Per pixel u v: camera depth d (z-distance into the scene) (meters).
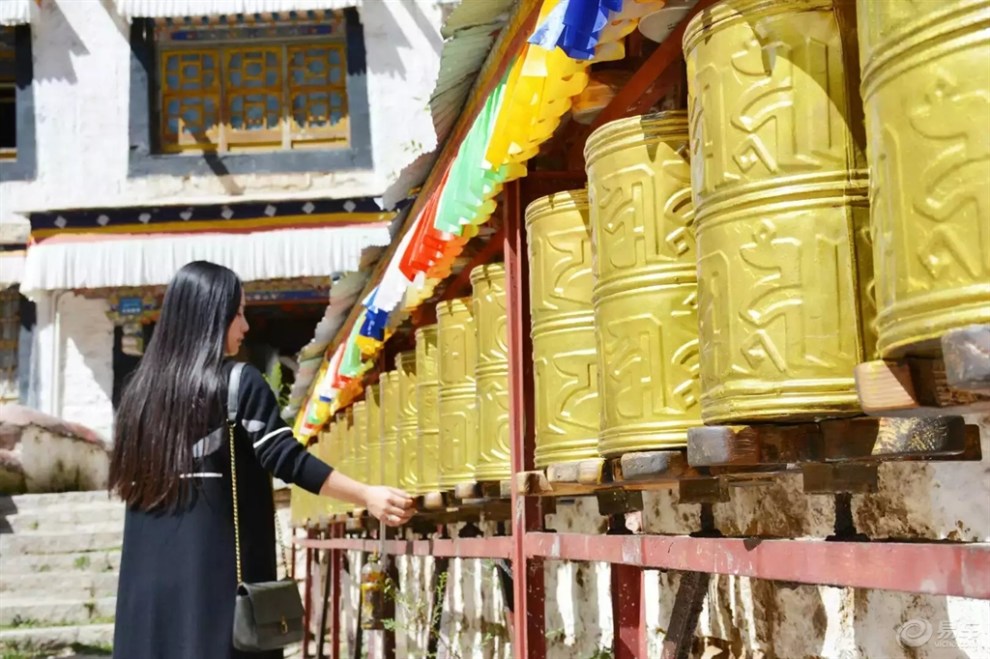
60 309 16.41
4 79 17.02
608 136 2.30
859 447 1.73
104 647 11.06
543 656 3.35
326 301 16.38
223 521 2.95
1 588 11.91
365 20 16.17
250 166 16.11
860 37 1.43
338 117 16.36
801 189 1.68
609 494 2.99
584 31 2.13
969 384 1.22
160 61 16.41
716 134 1.77
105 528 13.13
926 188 1.29
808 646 2.79
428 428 4.64
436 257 4.27
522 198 3.48
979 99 1.25
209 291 3.07
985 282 1.24
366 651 10.67
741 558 1.95
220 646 2.88
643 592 3.32
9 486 14.06
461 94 3.61
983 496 2.15
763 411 1.69
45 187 16.20
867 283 1.66
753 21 1.73
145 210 15.13
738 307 1.72
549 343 2.85
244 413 2.99
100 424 16.33
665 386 2.20
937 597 2.30
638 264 2.24
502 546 3.61
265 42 16.36
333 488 3.07
